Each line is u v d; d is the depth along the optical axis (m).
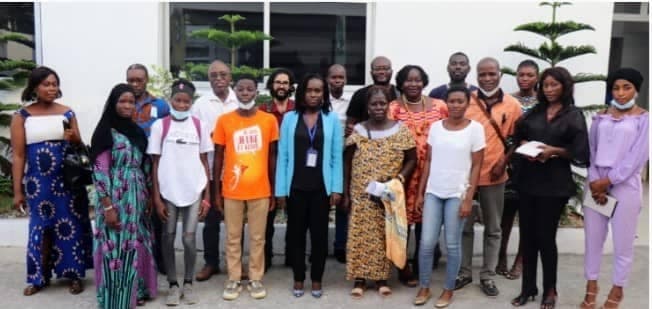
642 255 5.30
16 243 5.33
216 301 4.18
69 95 6.29
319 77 4.04
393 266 4.88
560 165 3.89
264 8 6.53
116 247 3.83
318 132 4.04
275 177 4.18
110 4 6.20
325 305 4.14
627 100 3.77
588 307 4.07
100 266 3.88
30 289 4.25
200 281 4.55
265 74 5.96
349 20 6.57
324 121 4.05
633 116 3.78
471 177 3.99
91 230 4.34
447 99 3.94
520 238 4.61
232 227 4.16
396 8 6.29
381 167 4.07
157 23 6.29
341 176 4.14
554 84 3.83
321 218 4.16
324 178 4.07
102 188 3.75
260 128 4.05
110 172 3.80
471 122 3.97
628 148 3.77
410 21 6.30
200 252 5.27
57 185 4.12
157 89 5.87
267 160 4.12
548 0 6.25
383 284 4.33
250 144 4.04
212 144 4.10
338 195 4.13
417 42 6.34
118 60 6.29
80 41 6.23
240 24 6.58
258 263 4.26
